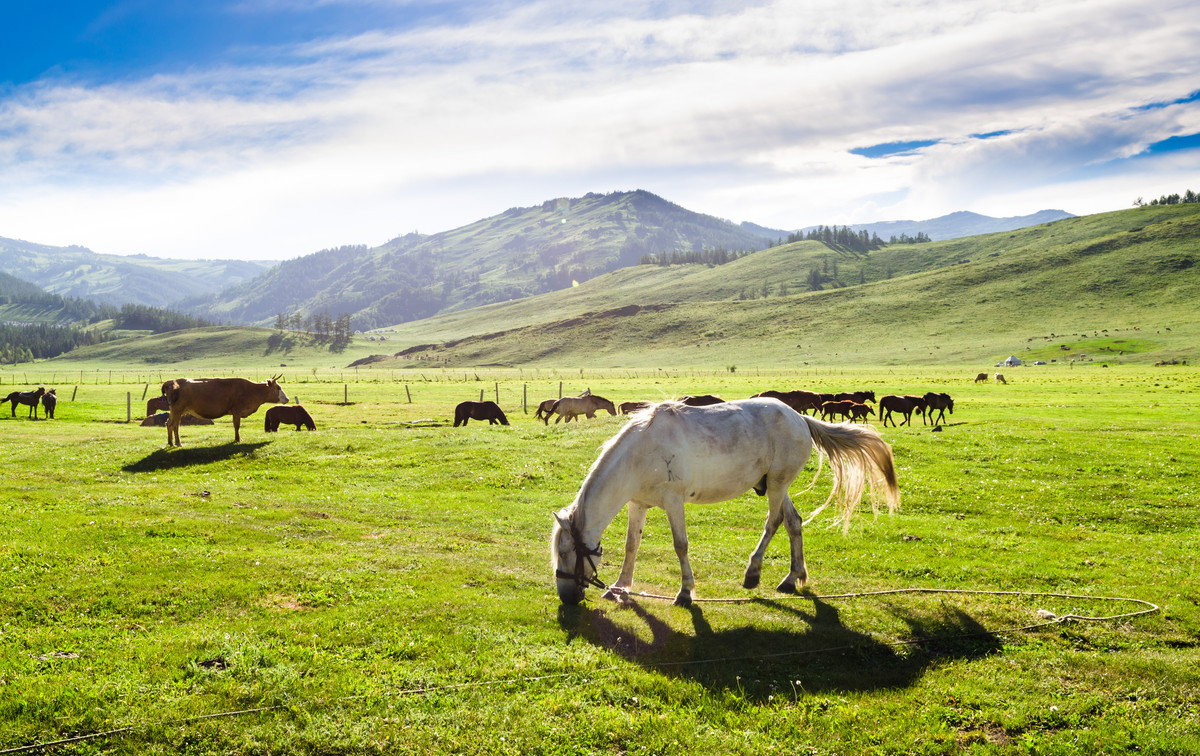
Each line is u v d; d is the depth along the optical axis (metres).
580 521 8.96
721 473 9.66
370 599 9.16
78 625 8.01
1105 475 18.69
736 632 8.36
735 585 10.48
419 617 8.55
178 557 10.44
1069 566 11.59
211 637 7.64
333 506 15.45
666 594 10.05
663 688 7.03
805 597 9.90
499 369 190.62
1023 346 162.50
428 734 6.10
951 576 11.16
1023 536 13.98
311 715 6.30
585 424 26.77
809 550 12.88
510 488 18.30
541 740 6.08
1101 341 154.50
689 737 6.15
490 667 7.28
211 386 22.78
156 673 6.83
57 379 120.56
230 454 21.16
